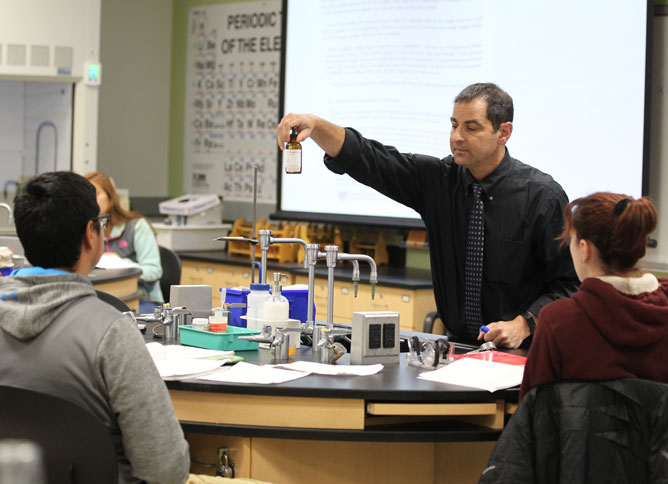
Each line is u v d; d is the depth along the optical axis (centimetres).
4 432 157
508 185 271
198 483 198
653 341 182
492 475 183
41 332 162
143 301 430
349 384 205
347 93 504
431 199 282
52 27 509
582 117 404
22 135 551
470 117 260
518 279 272
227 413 205
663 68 387
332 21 510
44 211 165
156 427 160
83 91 522
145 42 637
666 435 175
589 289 183
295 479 215
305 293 275
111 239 431
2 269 331
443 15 460
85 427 154
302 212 524
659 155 390
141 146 642
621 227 183
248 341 243
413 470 229
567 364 182
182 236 549
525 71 425
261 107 594
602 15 396
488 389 205
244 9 600
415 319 424
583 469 177
